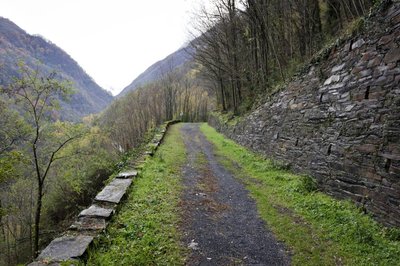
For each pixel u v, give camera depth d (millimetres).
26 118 12453
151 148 12477
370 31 6277
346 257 4383
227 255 4480
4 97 11922
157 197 6738
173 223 5469
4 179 12156
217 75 25156
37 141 13234
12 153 11609
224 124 21641
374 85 5902
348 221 5434
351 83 6758
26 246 18219
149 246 4480
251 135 14477
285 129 10500
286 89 10977
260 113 13648
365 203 5727
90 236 4430
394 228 4801
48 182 19375
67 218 19766
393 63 5422
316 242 4910
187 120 52250
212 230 5348
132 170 8625
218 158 12672
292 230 5414
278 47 15719
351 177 6305
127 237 4734
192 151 14086
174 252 4426
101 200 5871
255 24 17281
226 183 8734
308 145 8570
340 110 7109
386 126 5367
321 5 15188
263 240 5039
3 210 14883
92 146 17078
